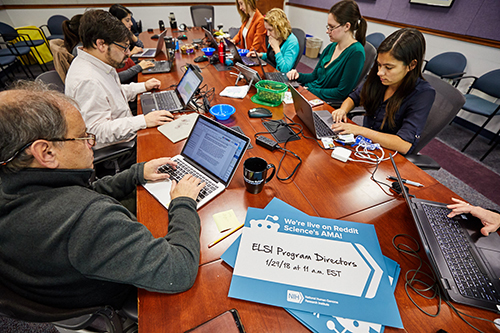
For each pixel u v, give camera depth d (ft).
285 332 1.76
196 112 4.84
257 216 2.60
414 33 3.60
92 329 2.43
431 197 2.99
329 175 3.34
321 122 4.56
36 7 13.70
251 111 4.70
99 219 1.69
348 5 5.78
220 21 18.17
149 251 1.82
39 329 3.73
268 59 9.12
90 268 1.67
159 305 1.89
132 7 15.74
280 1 17.44
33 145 1.64
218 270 2.14
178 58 8.13
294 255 2.21
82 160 2.09
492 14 7.73
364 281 2.04
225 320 1.79
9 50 11.12
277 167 3.45
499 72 7.59
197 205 2.74
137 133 4.15
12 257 1.63
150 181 3.07
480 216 2.45
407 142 3.88
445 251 2.23
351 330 1.76
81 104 4.13
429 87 3.98
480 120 8.78
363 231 2.48
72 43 5.98
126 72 6.56
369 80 4.67
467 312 1.89
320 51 16.42
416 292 2.03
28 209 1.63
